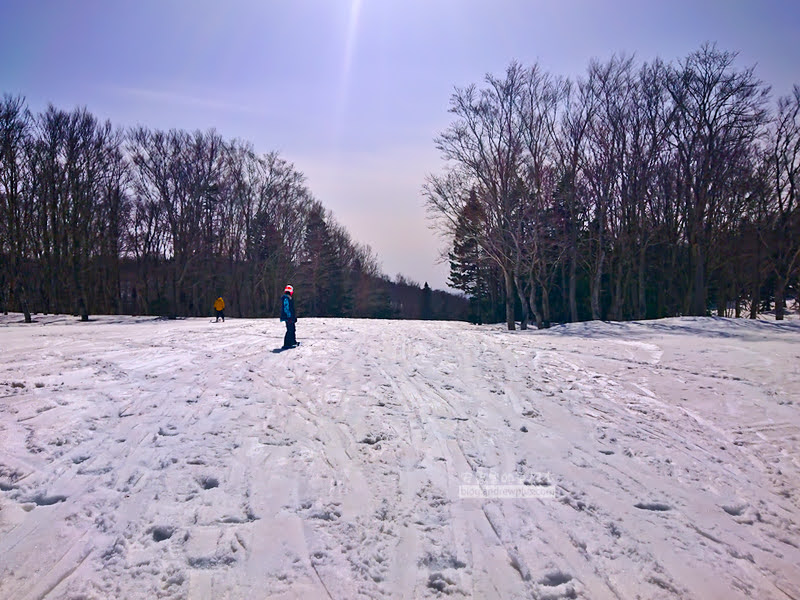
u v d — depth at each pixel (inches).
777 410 320.8
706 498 203.6
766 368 441.4
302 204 2290.8
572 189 1166.3
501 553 159.3
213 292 2181.3
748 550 166.4
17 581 138.3
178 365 433.4
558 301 1846.7
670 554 161.8
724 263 1422.2
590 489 207.5
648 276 1567.4
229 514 176.7
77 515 173.3
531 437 269.7
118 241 1834.4
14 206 1533.0
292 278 2279.8
